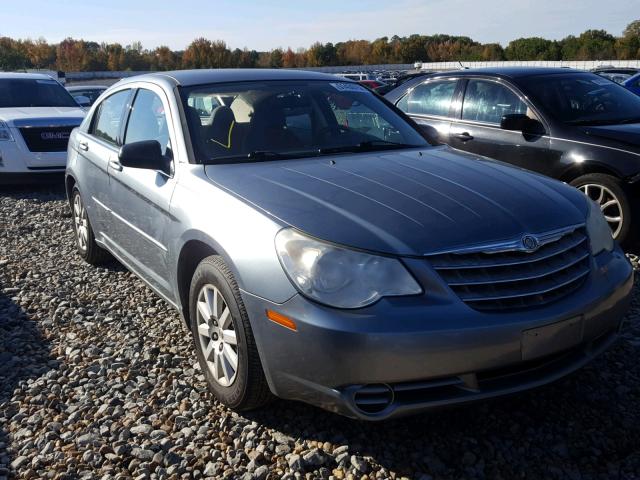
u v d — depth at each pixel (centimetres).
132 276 546
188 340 414
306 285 269
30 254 631
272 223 291
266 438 303
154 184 385
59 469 284
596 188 582
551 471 275
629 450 289
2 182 944
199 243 336
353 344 257
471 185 325
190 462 287
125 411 331
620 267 322
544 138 612
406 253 269
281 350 278
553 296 283
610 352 379
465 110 691
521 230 287
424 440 298
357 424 310
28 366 386
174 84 419
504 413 319
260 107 412
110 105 517
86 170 523
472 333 260
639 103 670
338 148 399
